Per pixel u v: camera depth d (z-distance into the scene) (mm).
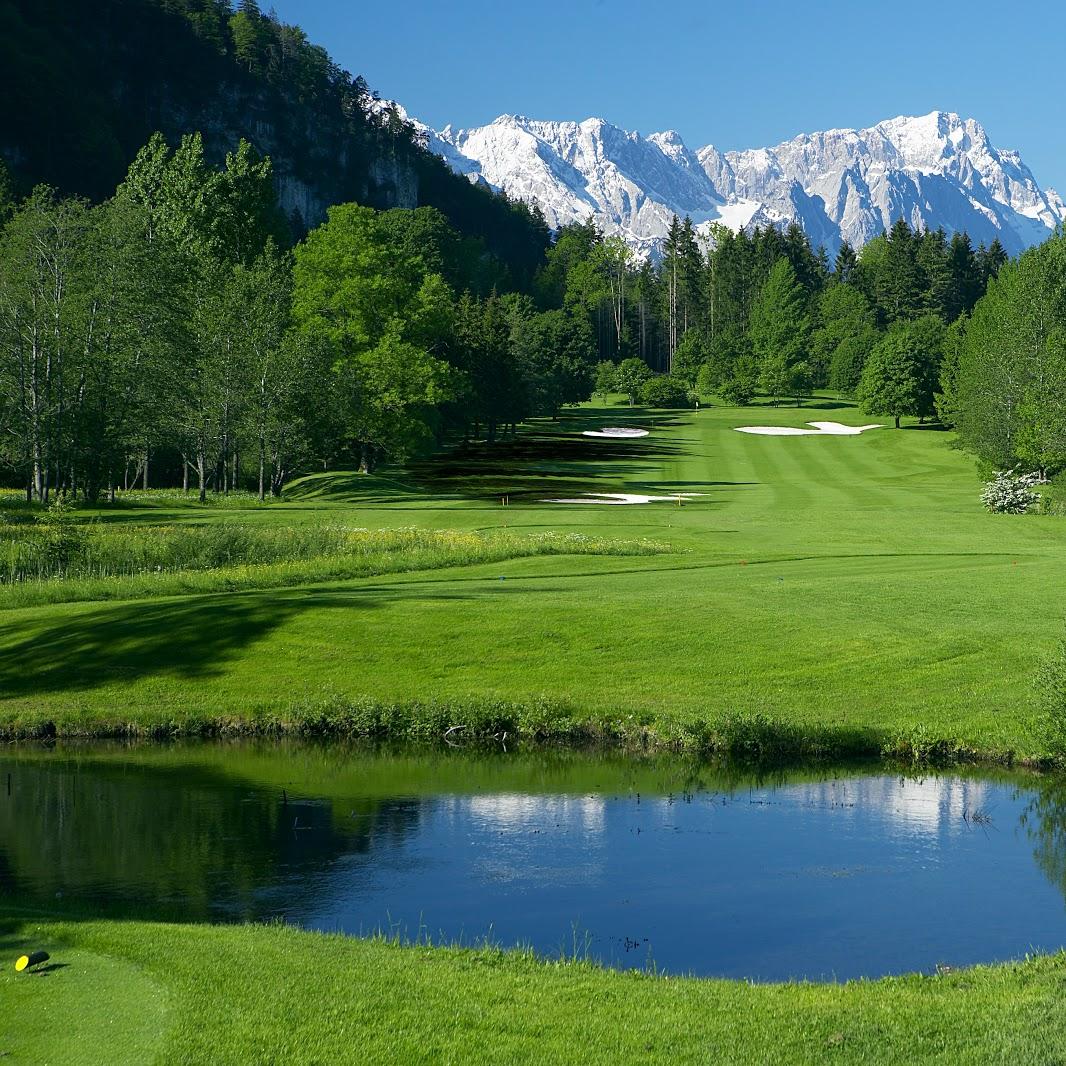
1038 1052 8992
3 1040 8789
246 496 68562
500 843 17688
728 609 30094
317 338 70375
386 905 15086
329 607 30781
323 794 20484
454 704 24703
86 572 37000
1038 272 82938
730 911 14852
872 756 22672
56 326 62156
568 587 33812
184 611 30953
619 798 20156
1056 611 29641
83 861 16828
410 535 42781
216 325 69188
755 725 22938
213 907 14969
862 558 40000
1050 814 19141
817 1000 10680
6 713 25141
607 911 14875
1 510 53281
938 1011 10172
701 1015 10125
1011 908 14977
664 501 65125
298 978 10539
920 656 26422
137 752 23641
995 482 61469
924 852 17250
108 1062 8422
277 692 26047
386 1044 9062
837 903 15156
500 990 10641
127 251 66188
